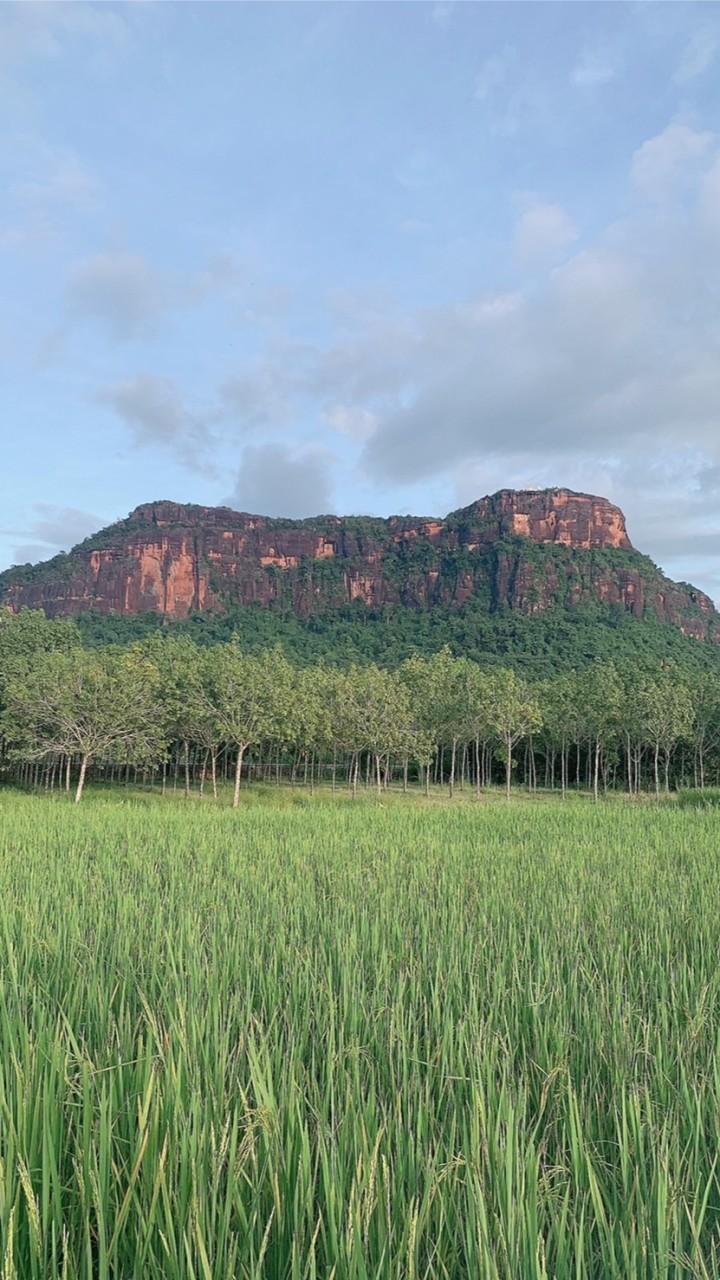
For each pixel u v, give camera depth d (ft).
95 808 93.56
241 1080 14.93
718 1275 10.52
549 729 212.02
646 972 23.35
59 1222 10.76
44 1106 12.02
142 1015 17.21
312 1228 10.77
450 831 67.00
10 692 145.38
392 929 27.45
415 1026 18.04
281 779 227.81
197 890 35.86
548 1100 15.26
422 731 190.70
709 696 205.46
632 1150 13.02
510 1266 9.80
